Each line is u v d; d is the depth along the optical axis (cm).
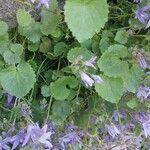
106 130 23
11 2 22
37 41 23
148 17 23
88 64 21
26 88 22
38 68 24
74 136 23
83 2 21
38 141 21
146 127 24
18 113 22
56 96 22
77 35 20
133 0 24
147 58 23
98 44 23
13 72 22
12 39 23
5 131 22
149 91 23
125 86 23
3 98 23
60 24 23
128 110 24
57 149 23
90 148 23
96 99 24
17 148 22
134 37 24
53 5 22
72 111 24
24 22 22
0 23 22
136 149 24
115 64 22
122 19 24
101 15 21
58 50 23
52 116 23
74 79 23
